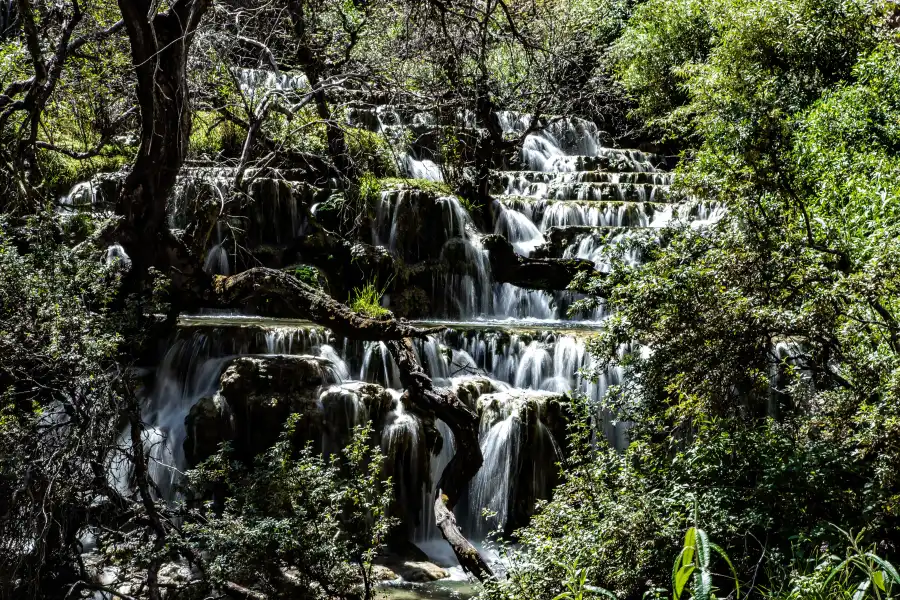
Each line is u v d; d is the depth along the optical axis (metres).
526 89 16.09
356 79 12.43
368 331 8.46
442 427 9.91
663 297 5.55
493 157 16.14
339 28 12.94
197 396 10.03
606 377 10.49
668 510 5.29
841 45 15.59
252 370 9.29
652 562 5.07
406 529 9.30
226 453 7.81
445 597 7.75
